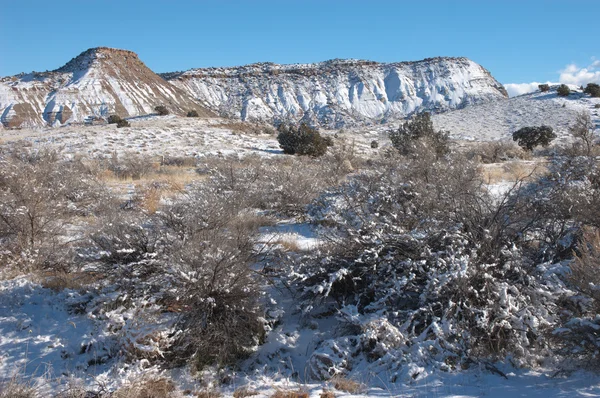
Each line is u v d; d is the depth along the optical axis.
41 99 139.62
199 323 4.86
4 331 5.20
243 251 6.28
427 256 5.22
